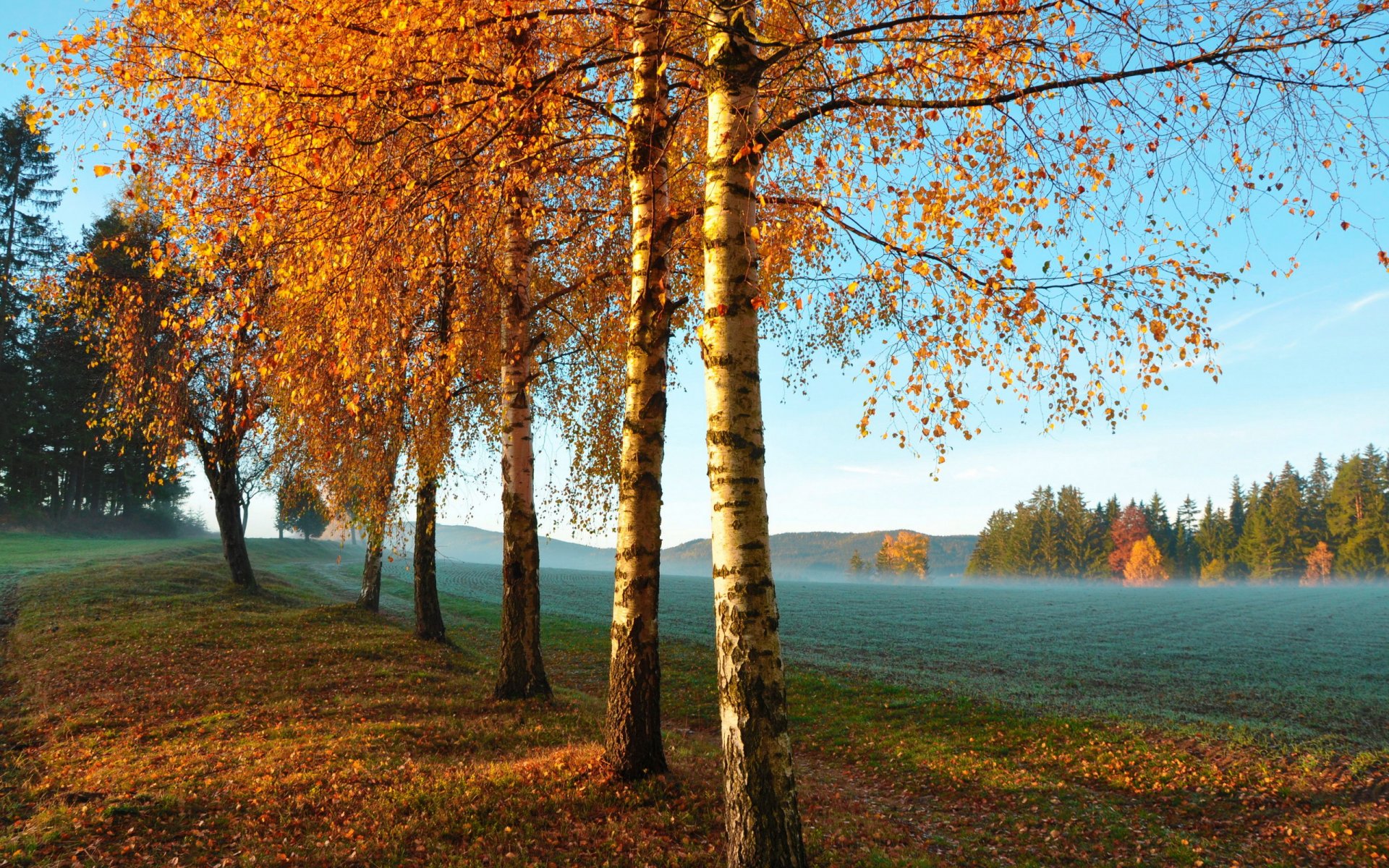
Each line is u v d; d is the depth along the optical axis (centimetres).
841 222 638
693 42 721
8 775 829
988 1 533
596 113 795
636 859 606
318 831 635
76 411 4284
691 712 1677
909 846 832
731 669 496
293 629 1823
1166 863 857
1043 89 509
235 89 605
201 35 596
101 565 2905
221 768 799
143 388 1789
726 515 504
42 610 1922
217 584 2622
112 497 5444
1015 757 1346
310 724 1016
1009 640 3145
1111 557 10956
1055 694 1897
